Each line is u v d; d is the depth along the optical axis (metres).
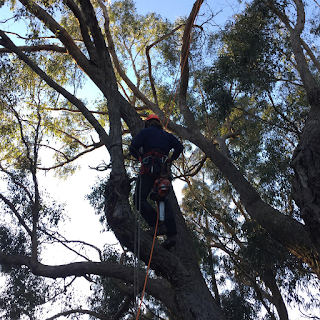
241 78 8.87
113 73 4.76
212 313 4.15
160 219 3.87
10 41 5.38
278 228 6.32
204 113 11.70
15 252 6.38
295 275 9.48
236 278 11.93
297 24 7.90
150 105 10.14
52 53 9.43
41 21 7.14
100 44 4.73
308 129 5.98
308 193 5.36
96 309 9.52
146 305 10.24
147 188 4.09
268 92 9.19
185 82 8.50
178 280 4.20
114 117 4.39
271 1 9.01
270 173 9.82
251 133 11.54
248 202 7.02
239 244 11.17
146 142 4.16
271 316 10.74
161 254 4.00
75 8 6.39
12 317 6.86
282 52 9.32
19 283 7.12
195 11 7.88
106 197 3.95
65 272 4.79
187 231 4.99
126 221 3.75
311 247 5.73
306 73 6.92
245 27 9.34
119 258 9.86
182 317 4.22
